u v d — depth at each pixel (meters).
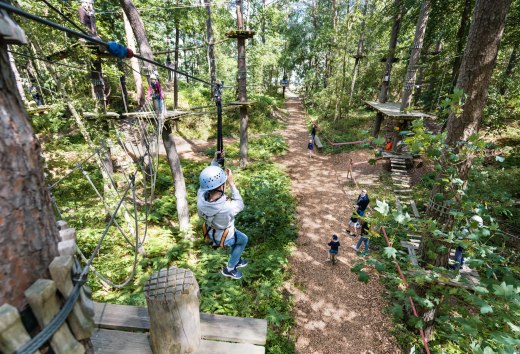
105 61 9.49
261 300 7.55
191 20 19.62
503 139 16.19
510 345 2.51
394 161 15.30
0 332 0.88
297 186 14.74
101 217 9.28
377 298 7.94
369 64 27.25
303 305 7.76
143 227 10.02
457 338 4.14
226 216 3.00
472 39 5.29
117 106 17.48
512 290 2.67
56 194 9.84
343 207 12.60
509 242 9.62
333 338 6.93
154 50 21.33
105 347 2.37
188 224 10.41
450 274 3.77
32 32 7.25
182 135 20.66
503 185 11.55
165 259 8.34
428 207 6.16
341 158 18.00
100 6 15.48
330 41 27.81
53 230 1.20
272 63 29.94
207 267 8.26
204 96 25.16
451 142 5.76
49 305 1.05
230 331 2.56
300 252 9.71
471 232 3.60
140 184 12.91
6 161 0.94
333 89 26.58
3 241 0.94
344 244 10.16
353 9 22.41
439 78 17.69
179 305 2.13
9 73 1.03
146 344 2.41
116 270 7.59
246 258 9.14
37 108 8.48
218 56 28.84
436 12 15.45
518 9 12.01
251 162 17.53
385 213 3.46
